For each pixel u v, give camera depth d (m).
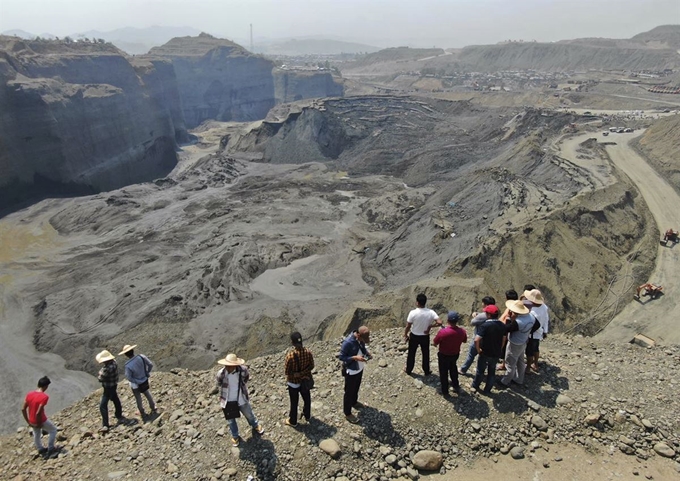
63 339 36.72
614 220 42.62
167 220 59.28
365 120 96.50
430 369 12.26
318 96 183.88
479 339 10.55
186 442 10.52
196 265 46.41
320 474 9.28
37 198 68.31
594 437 10.09
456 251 39.44
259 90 190.50
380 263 46.00
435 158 76.06
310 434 10.16
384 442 10.01
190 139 135.25
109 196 67.06
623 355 13.34
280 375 13.15
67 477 10.14
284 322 36.44
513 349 10.97
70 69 89.31
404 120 99.12
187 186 74.12
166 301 40.12
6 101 66.19
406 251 45.50
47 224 60.34
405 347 13.70
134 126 96.56
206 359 32.59
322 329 34.78
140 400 12.13
